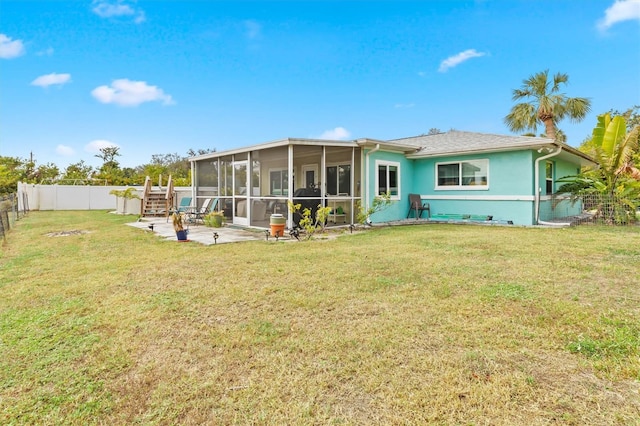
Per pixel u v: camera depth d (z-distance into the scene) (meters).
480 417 1.82
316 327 2.96
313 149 10.39
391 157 11.82
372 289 3.95
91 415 1.92
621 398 1.94
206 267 5.19
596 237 7.54
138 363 2.44
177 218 8.12
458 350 2.51
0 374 2.30
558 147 9.88
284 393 2.07
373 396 2.02
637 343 2.53
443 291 3.81
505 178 10.63
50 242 8.00
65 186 21.92
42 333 2.92
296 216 9.88
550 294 3.65
